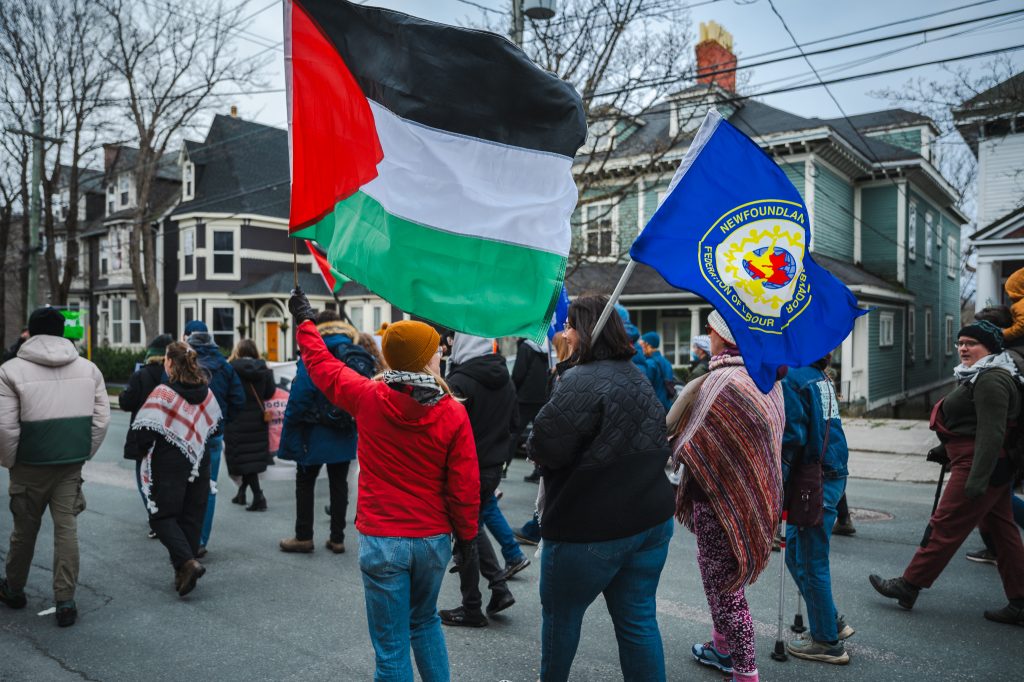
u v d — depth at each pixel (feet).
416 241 10.69
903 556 19.29
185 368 16.66
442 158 10.86
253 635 14.24
